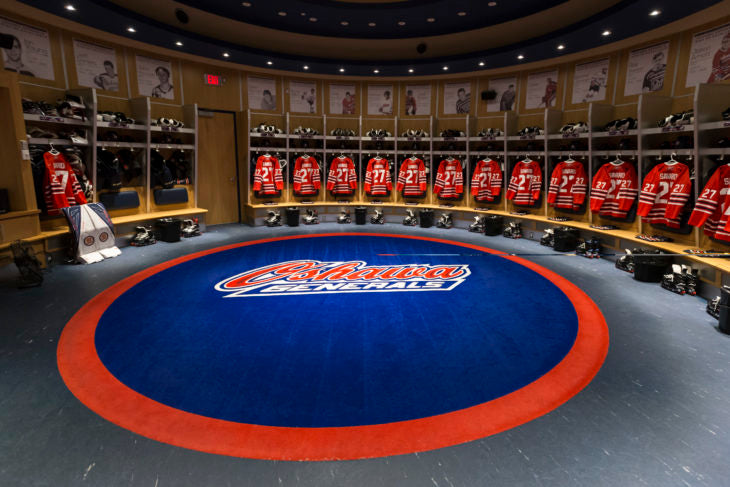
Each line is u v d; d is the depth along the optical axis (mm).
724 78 4984
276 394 2514
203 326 3564
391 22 6691
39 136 5527
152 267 5441
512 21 6273
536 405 2404
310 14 6383
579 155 7082
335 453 1988
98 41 6500
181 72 7785
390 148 9508
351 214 9383
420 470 1878
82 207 5699
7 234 4863
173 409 2346
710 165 4703
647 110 5496
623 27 5488
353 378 2715
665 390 2564
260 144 8891
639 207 5551
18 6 5184
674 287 4539
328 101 9383
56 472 1851
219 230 8266
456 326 3602
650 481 1807
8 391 2525
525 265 5703
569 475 1844
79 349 3105
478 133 8773
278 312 3904
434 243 7156
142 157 7152
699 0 4484
